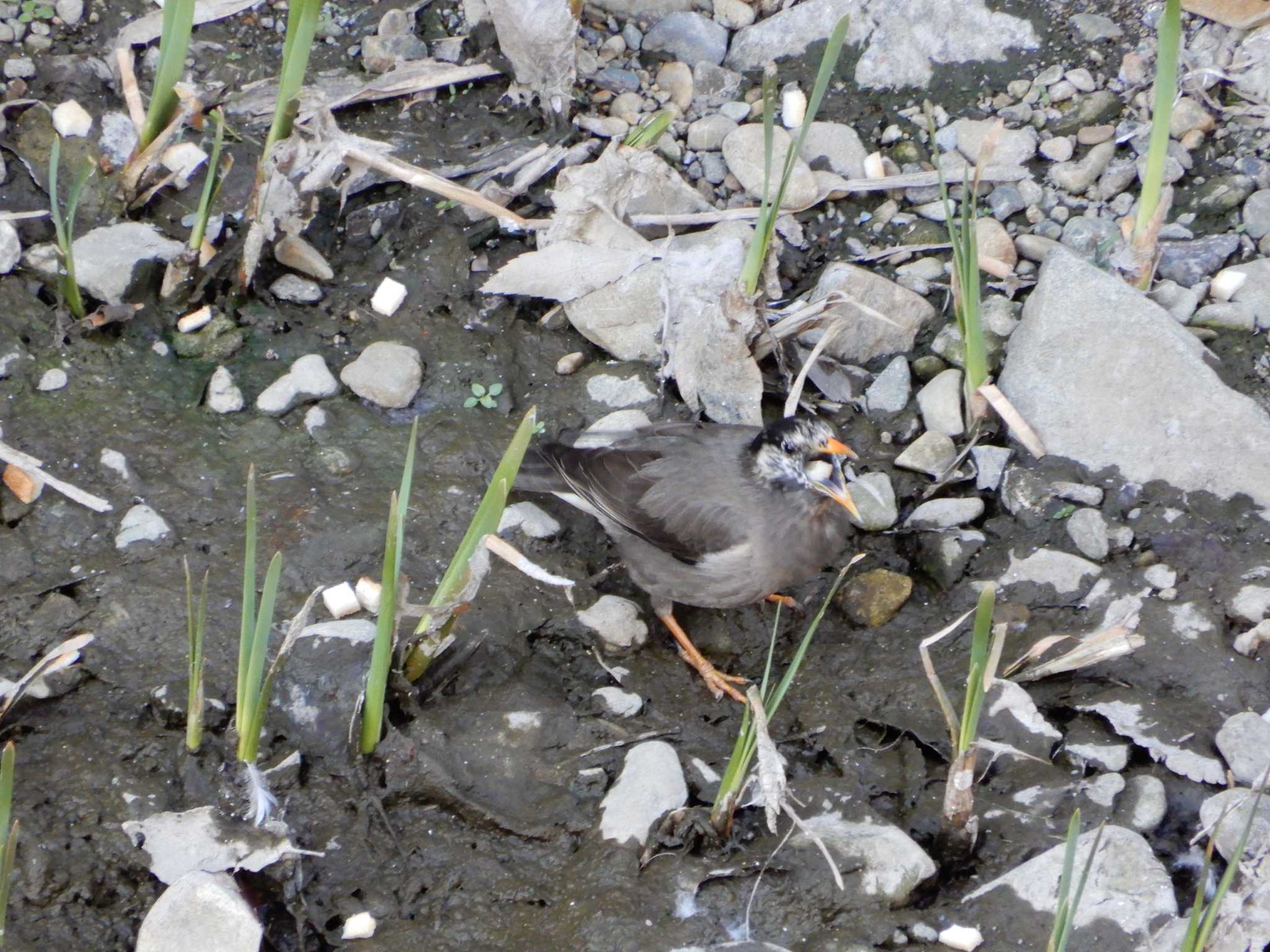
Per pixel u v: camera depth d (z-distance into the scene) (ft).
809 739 31.35
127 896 26.45
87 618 30.40
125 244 36.68
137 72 41.27
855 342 38.93
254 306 37.63
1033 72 44.39
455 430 36.09
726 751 31.04
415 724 29.78
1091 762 30.30
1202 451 35.42
